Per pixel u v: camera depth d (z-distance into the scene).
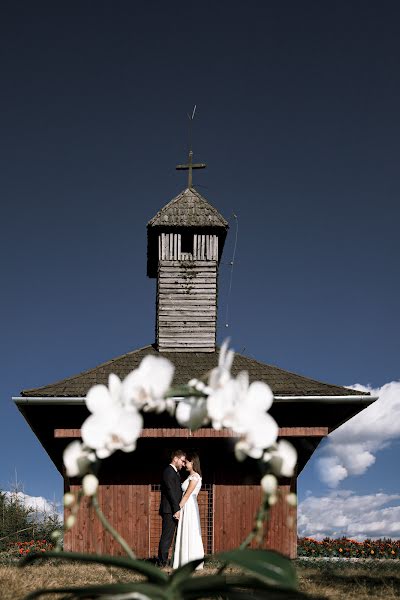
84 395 14.39
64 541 14.18
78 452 2.14
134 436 2.12
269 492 2.11
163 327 17.72
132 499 14.53
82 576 7.71
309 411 15.30
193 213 18.33
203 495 14.64
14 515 17.61
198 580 2.22
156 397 2.14
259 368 16.34
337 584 7.14
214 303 17.88
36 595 2.26
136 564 2.27
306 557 15.41
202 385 2.18
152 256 19.72
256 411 2.12
